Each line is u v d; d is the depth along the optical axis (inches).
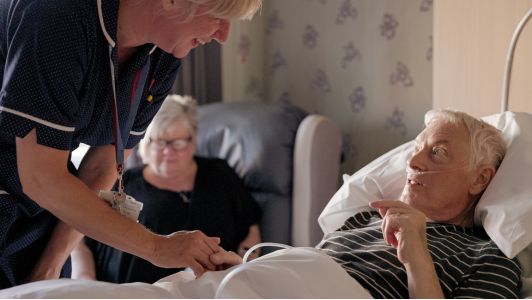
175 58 65.2
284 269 52.6
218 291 50.4
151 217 104.7
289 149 114.2
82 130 58.0
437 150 62.9
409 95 127.3
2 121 50.4
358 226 66.6
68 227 62.6
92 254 104.7
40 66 50.1
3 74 52.9
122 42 56.2
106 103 57.6
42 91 50.3
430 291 51.3
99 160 66.4
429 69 124.2
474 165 62.7
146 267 100.1
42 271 62.9
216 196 107.5
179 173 107.8
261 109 119.0
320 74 138.9
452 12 89.1
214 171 110.0
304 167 112.5
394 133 130.0
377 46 130.4
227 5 52.0
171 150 106.2
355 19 133.0
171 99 108.9
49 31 50.1
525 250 61.0
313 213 113.0
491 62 86.4
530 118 67.9
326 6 136.6
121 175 59.6
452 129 63.4
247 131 116.4
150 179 108.6
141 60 59.1
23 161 51.6
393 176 70.5
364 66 132.6
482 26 86.7
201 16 52.6
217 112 122.2
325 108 139.0
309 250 56.5
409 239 53.6
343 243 61.5
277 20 143.6
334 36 136.1
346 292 52.2
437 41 90.8
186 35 53.9
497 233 59.0
